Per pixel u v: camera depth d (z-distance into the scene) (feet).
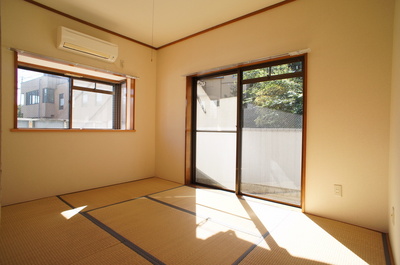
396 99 5.97
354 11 7.66
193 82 12.89
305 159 8.59
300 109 9.13
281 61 9.55
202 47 11.90
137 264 5.36
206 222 7.66
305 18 8.66
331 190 8.05
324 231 7.12
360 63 7.54
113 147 12.39
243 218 8.04
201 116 12.57
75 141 10.93
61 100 14.26
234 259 5.62
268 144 9.98
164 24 11.18
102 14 10.32
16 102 9.18
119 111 16.98
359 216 7.52
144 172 13.96
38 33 9.61
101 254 5.73
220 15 10.28
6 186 9.00
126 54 12.73
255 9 9.75
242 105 10.74
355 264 5.49
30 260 5.44
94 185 11.62
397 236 5.27
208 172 12.25
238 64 10.29
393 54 6.78
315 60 8.40
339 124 7.91
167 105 13.75
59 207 8.84
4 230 6.88
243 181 10.71
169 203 9.48
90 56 11.10
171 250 5.96
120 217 7.98
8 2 8.86
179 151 13.06
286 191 9.52
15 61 9.07
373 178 7.30
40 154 9.85
